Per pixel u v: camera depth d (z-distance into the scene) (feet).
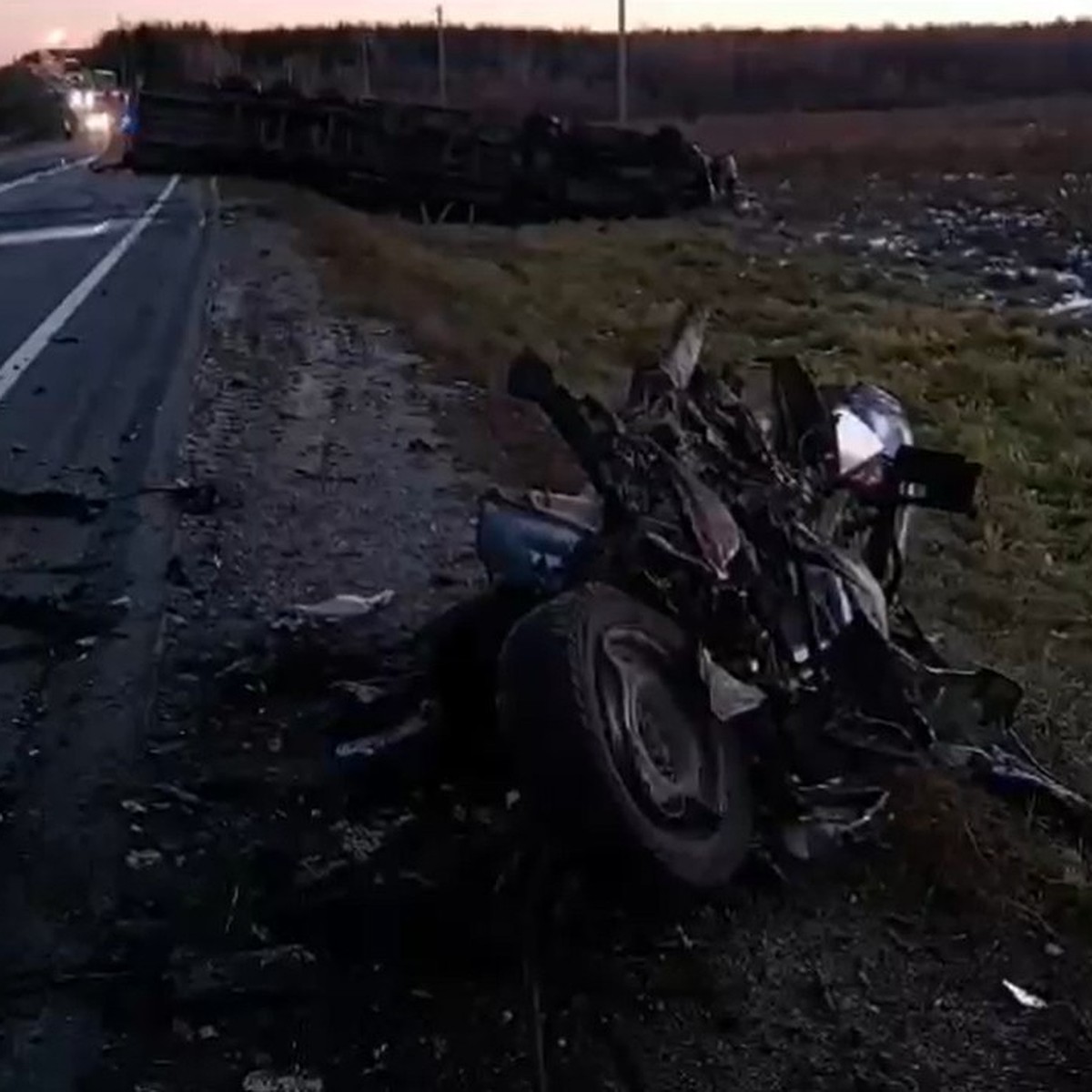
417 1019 11.25
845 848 13.52
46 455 27.14
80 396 32.63
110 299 48.67
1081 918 12.85
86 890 12.80
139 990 11.51
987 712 16.03
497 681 12.67
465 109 104.17
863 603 15.52
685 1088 10.57
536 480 25.96
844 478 17.29
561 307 51.52
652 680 12.63
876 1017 11.42
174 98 117.08
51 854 13.30
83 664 17.51
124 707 16.30
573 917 12.45
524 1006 11.39
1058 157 122.83
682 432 14.48
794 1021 11.34
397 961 11.93
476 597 17.16
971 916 12.75
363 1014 11.30
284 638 18.28
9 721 15.99
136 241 69.87
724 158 101.35
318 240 68.39
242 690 16.80
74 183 116.57
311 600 19.69
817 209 100.48
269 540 22.27
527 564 14.20
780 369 17.66
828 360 46.73
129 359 37.37
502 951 12.04
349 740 15.60
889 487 17.74
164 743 15.51
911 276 75.92
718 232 89.25
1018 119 176.86
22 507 23.99
